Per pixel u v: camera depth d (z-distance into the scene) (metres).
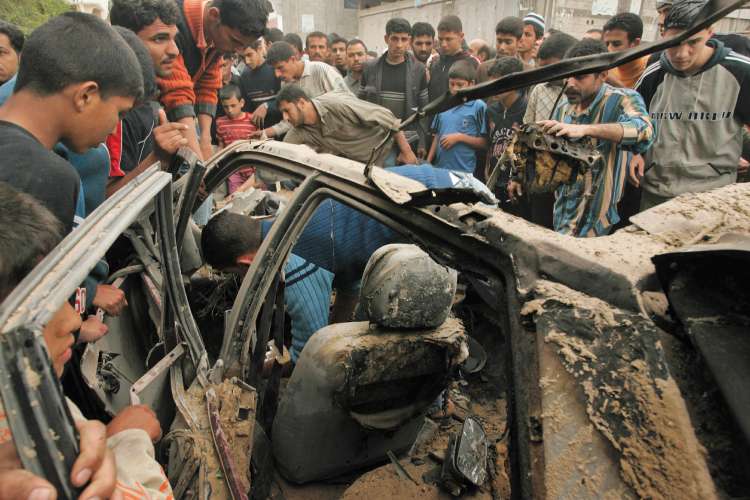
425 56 4.86
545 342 0.83
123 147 2.21
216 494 1.05
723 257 0.79
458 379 1.99
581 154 1.21
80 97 1.14
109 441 0.83
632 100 2.38
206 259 1.71
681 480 0.66
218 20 2.36
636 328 0.80
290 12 11.39
